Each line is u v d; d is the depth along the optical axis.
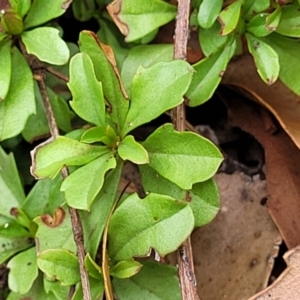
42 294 0.16
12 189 0.17
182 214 0.14
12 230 0.16
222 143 0.18
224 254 0.16
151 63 0.16
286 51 0.16
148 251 0.14
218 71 0.15
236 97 0.17
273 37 0.16
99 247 0.15
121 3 0.16
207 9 0.15
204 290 0.16
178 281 0.15
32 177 0.18
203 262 0.16
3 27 0.16
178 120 0.15
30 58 0.16
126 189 0.17
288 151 0.17
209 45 0.16
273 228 0.16
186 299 0.14
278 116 0.16
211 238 0.16
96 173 0.14
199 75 0.15
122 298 0.15
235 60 0.17
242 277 0.16
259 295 0.15
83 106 0.15
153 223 0.14
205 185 0.15
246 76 0.17
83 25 0.18
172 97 0.14
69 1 0.16
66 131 0.17
